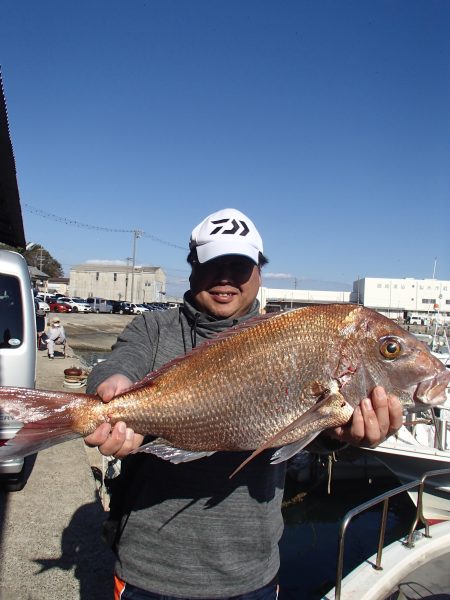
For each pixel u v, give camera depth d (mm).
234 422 1988
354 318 2096
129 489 2139
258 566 2018
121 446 1876
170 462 2029
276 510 2145
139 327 2406
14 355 5156
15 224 10922
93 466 7262
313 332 2061
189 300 2371
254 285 2318
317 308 2123
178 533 1966
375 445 1960
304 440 1945
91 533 4641
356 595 3496
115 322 46312
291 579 6613
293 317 2090
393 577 3779
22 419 1828
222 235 2182
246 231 2234
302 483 9977
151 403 1963
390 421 1936
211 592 1938
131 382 2051
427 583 3832
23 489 5602
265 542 2039
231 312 2279
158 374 2033
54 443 1836
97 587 3787
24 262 5543
